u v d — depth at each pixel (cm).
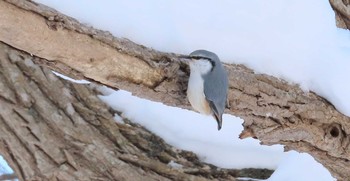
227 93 586
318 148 605
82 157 613
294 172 625
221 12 595
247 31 596
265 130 597
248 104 592
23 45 569
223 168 623
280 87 596
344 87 603
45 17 567
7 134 610
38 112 611
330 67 603
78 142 613
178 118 619
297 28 602
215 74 583
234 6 596
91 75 577
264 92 593
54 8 572
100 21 577
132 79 579
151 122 618
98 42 573
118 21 579
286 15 602
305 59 601
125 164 616
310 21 604
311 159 625
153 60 580
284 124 598
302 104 598
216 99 583
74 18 573
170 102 587
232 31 594
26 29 567
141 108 618
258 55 596
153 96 584
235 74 590
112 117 616
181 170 620
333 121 603
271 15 600
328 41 607
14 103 609
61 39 570
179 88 584
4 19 565
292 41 601
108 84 580
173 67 582
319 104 601
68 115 613
